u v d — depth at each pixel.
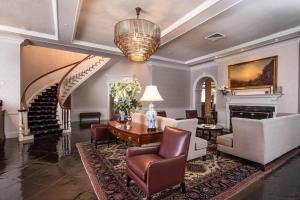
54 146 4.37
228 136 3.67
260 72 5.77
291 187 2.40
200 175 2.77
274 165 3.17
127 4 3.33
